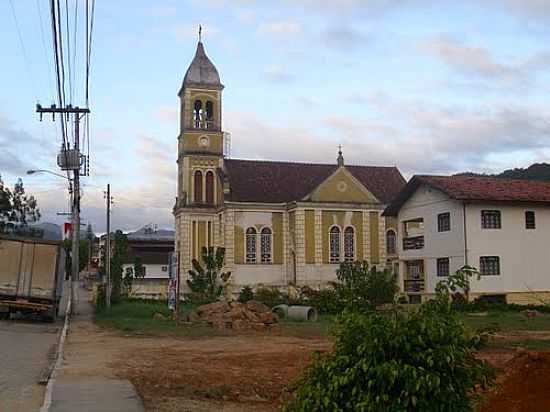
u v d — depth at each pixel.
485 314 39.03
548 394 10.24
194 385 14.28
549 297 46.44
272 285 59.84
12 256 34.03
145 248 91.56
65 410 11.11
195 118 65.88
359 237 61.06
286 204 61.38
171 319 34.91
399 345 6.84
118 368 17.02
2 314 35.22
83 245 111.44
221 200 62.59
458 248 45.91
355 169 70.00
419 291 48.97
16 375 16.16
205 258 50.91
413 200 51.22
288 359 19.14
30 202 66.38
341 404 6.87
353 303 8.08
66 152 39.78
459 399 6.83
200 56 66.88
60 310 44.84
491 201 45.44
